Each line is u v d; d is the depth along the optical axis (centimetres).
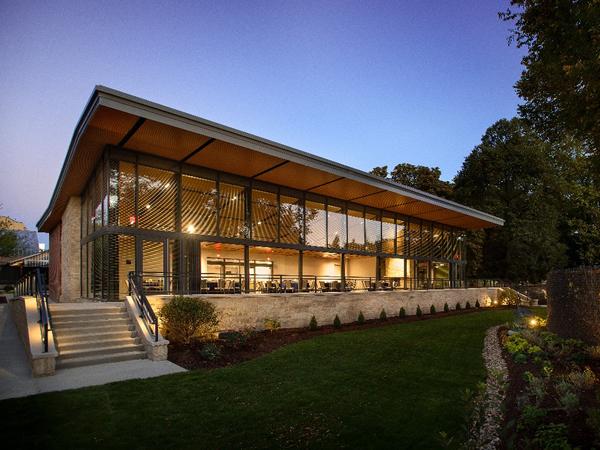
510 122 3803
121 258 1346
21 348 992
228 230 1669
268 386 705
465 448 436
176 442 471
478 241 3769
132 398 622
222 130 1286
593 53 544
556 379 659
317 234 2059
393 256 2502
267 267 2217
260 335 1240
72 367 823
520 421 476
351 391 684
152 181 1456
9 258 4122
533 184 3531
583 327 948
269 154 1438
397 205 2348
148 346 913
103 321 1009
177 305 1043
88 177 1673
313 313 1566
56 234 2678
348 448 462
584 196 1623
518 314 1667
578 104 600
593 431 417
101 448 452
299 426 526
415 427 525
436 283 2828
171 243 1484
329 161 1642
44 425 511
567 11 573
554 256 3491
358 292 1819
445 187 3997
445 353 1030
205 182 1617
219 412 571
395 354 1005
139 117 1109
